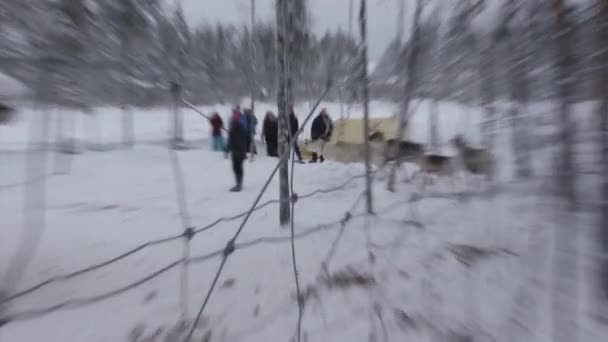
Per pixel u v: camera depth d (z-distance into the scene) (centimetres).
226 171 1085
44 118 223
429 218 582
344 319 335
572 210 347
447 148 570
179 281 396
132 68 257
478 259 434
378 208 662
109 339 302
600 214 332
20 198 699
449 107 488
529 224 445
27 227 514
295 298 369
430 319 330
